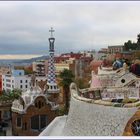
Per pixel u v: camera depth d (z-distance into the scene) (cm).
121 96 2878
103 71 3953
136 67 3250
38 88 6581
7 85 11525
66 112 6950
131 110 2442
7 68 12781
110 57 6072
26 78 11150
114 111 2497
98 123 2566
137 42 7994
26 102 6309
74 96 2947
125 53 5491
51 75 7056
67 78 7694
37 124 6303
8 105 7431
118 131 2445
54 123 3459
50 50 7025
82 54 13200
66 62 11631
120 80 3247
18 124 6344
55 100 6962
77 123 2775
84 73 9281
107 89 2939
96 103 2633
